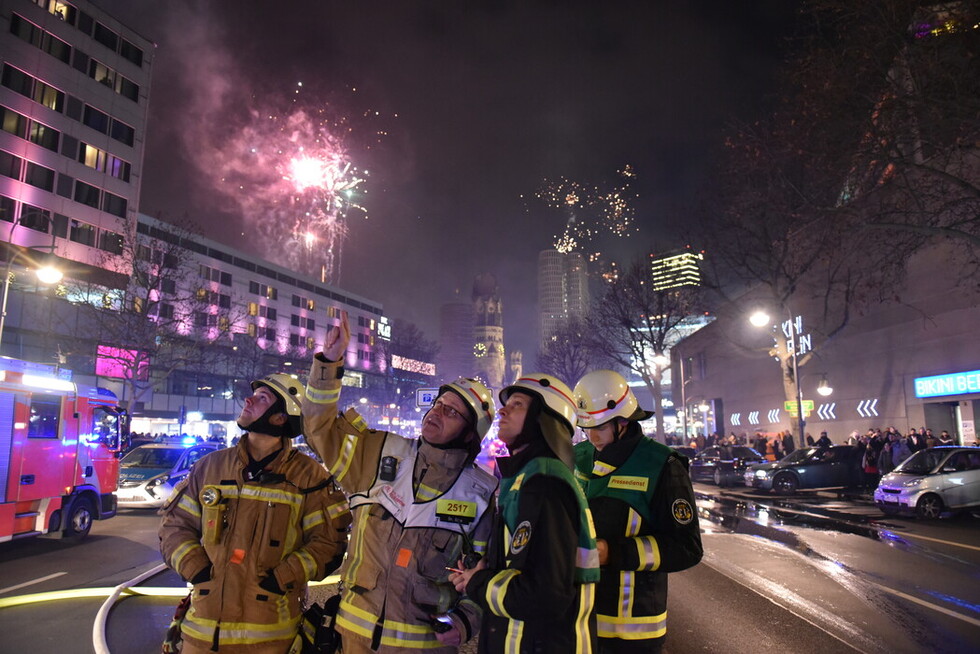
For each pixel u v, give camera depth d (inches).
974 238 601.9
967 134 589.9
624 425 126.6
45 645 222.2
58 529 422.3
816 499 791.7
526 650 91.9
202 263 2723.9
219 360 2454.5
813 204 724.0
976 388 916.0
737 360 1793.8
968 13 539.5
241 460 131.1
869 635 240.1
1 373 369.1
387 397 4052.7
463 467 123.0
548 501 92.0
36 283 1553.9
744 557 398.3
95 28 1824.6
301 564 124.6
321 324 3531.0
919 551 420.5
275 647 121.7
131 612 264.8
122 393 1813.5
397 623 113.4
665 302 1478.8
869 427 1165.1
